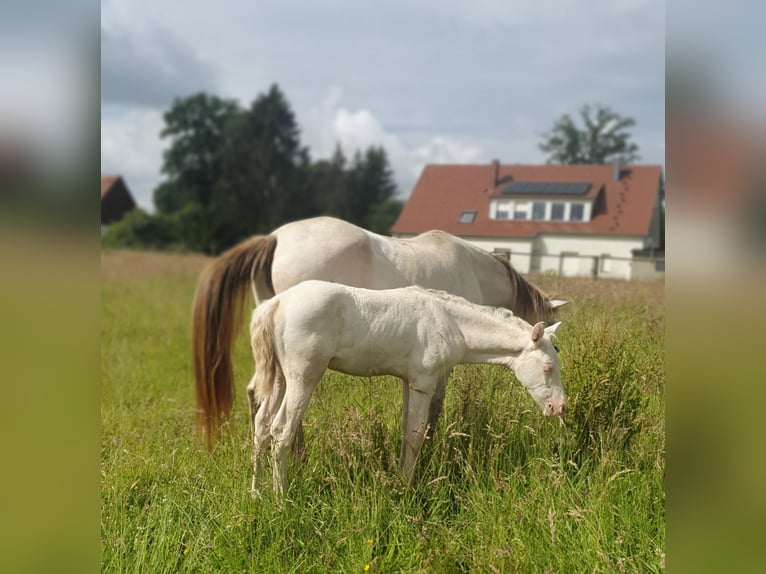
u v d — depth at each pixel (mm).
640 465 3869
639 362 4699
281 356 3846
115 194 47156
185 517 3461
